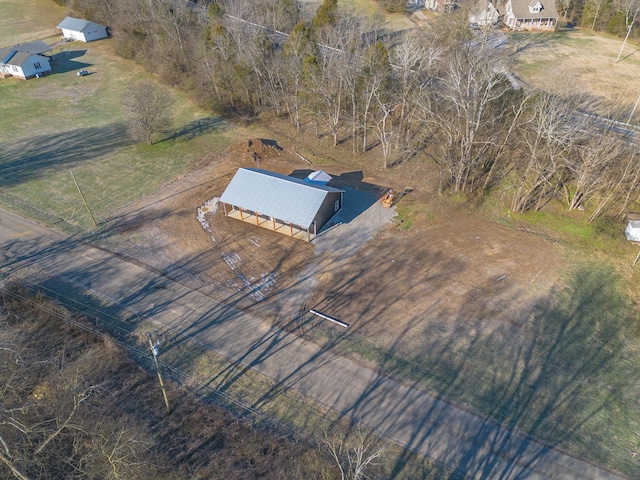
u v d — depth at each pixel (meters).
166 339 34.84
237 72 65.06
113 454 23.88
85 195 51.50
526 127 47.84
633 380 32.50
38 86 77.75
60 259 42.50
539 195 48.12
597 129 50.06
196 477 26.44
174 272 41.12
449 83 50.72
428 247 44.03
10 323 35.84
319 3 101.38
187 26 75.81
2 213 48.44
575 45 84.69
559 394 31.42
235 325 36.09
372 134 61.03
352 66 59.53
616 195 47.75
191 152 59.69
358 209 49.00
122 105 68.12
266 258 42.72
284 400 30.80
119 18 86.06
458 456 27.78
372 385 31.77
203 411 30.05
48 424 28.16
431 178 53.09
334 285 39.78
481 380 32.25
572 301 38.59
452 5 86.94
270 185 46.12
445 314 37.22
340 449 27.73
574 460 27.64
